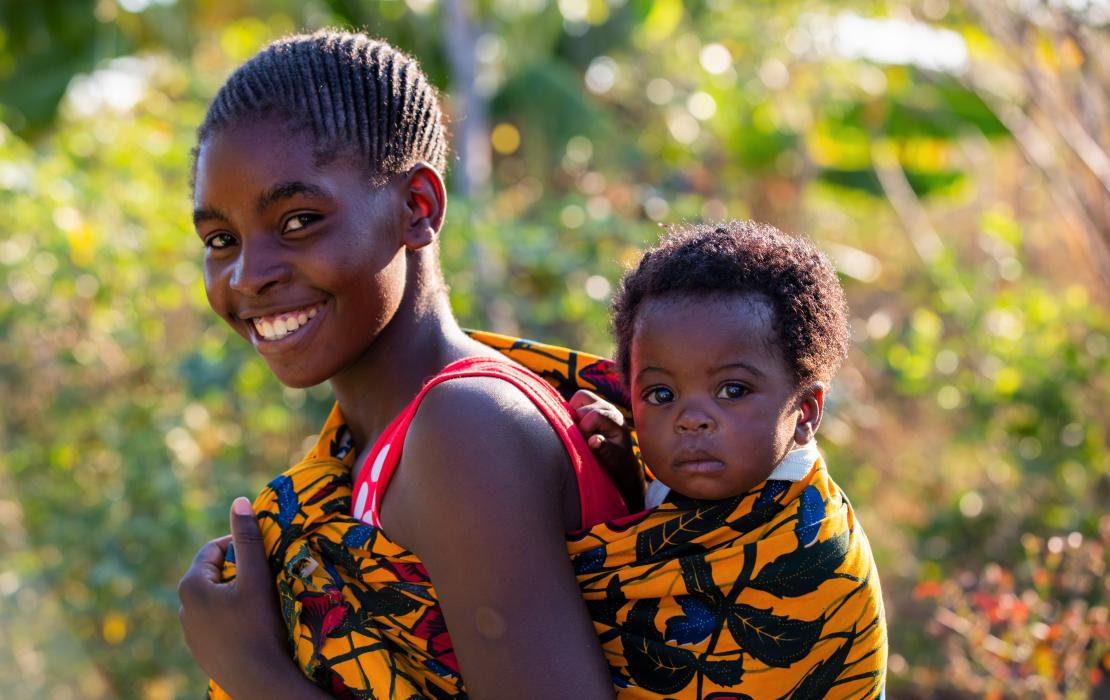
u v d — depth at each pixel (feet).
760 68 27.45
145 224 16.81
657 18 29.84
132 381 16.92
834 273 5.32
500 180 31.86
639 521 4.99
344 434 5.84
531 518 4.61
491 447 4.63
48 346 16.47
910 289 26.55
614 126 29.19
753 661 4.89
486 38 27.71
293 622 5.19
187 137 20.30
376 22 27.04
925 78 25.43
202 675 15.61
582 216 20.22
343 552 5.07
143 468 15.42
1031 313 18.33
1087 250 18.03
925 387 18.90
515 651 4.50
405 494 4.81
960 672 11.33
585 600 4.92
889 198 28.17
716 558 4.88
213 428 16.53
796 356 4.99
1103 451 17.11
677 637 4.90
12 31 27.07
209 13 28.22
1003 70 19.33
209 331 16.80
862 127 27.66
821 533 4.96
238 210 5.05
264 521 5.43
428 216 5.39
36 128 26.99
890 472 21.03
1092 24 14.58
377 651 4.92
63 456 15.80
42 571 15.62
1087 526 15.48
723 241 5.14
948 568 17.07
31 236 15.75
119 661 15.51
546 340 19.65
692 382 4.96
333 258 5.03
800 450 5.11
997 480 18.15
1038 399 17.61
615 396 5.90
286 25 29.22
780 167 29.76
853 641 5.06
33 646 15.56
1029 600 9.97
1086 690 9.75
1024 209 25.61
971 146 28.32
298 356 5.14
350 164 5.10
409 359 5.41
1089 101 14.74
